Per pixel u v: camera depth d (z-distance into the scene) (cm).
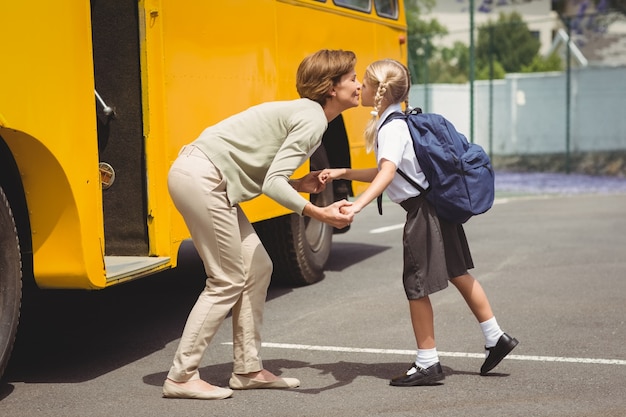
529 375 574
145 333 707
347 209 492
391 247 1180
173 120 632
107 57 610
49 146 501
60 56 511
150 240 614
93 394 539
